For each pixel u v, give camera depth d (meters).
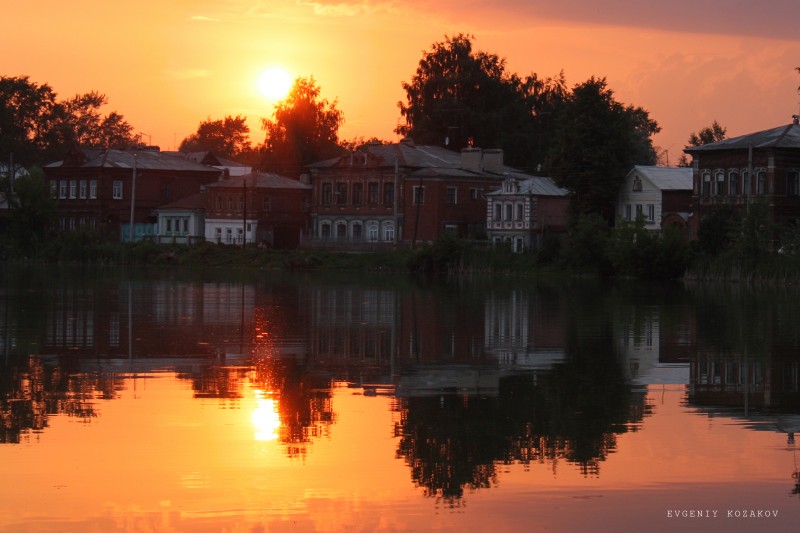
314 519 29.14
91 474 32.62
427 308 86.88
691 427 38.84
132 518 29.14
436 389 46.03
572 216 156.38
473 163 178.75
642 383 47.75
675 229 134.50
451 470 33.25
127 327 69.06
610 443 36.41
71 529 28.44
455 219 172.50
